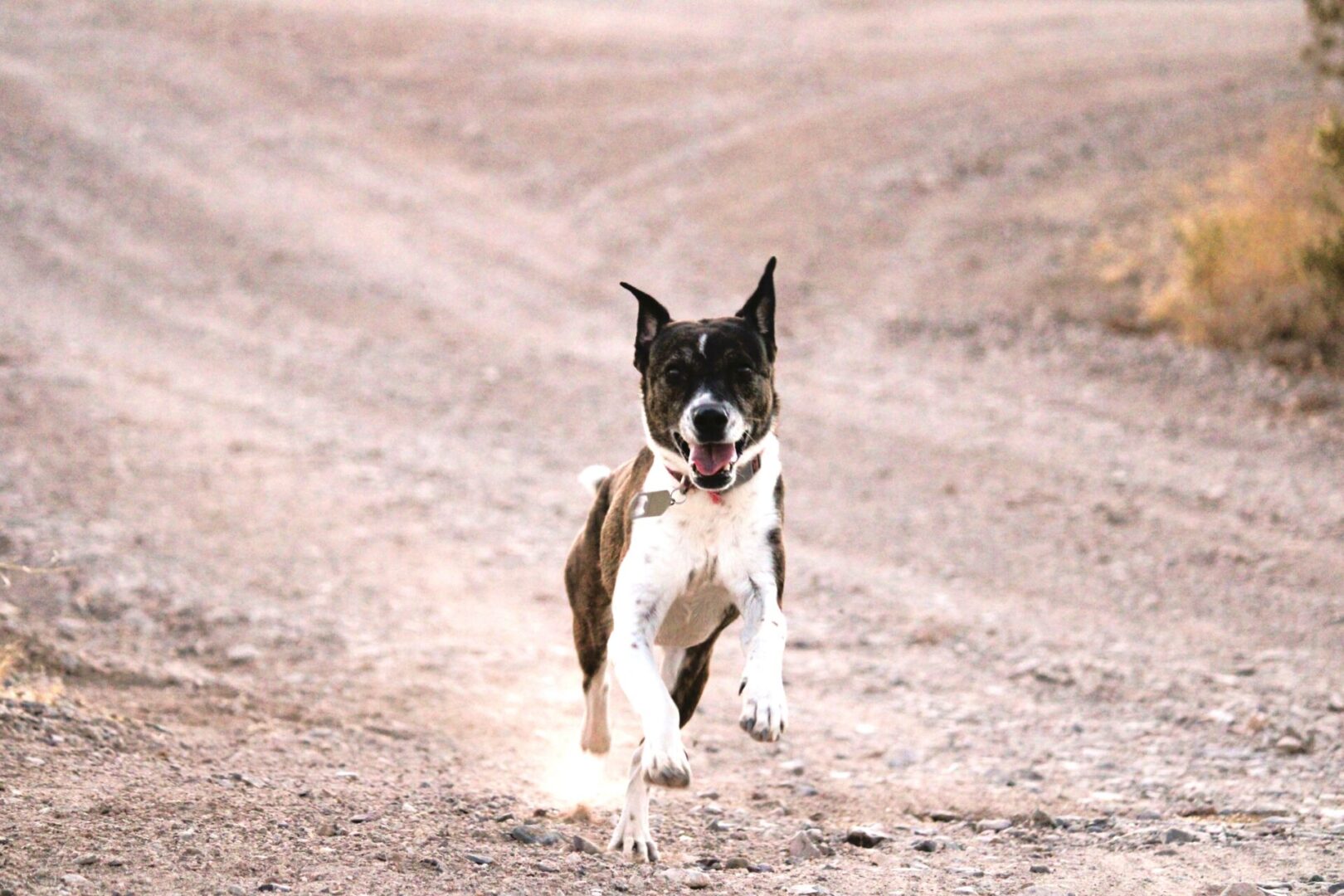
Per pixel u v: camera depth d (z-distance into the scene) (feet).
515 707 31.99
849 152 87.20
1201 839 22.38
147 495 45.11
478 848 20.51
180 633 35.12
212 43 104.47
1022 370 60.13
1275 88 88.12
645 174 86.89
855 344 64.23
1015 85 95.66
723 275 73.15
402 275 73.41
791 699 33.45
